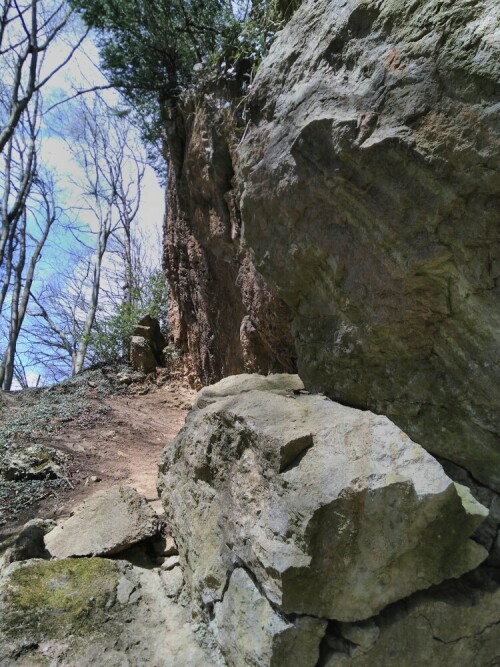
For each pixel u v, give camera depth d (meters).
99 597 2.80
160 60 6.46
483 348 2.28
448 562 2.08
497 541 2.37
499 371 2.24
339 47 2.54
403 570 2.03
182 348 8.23
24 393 7.90
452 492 1.96
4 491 4.28
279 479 2.12
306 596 1.93
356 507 1.93
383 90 2.23
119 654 2.46
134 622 2.68
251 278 4.69
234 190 4.95
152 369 8.59
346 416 2.38
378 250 2.46
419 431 2.65
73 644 2.50
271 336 4.51
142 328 9.02
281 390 3.23
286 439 2.17
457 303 2.29
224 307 6.05
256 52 4.52
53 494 4.36
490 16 1.89
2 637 2.50
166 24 6.05
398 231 2.31
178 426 6.62
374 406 2.86
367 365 2.85
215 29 5.69
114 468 5.02
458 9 1.97
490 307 2.15
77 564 3.06
